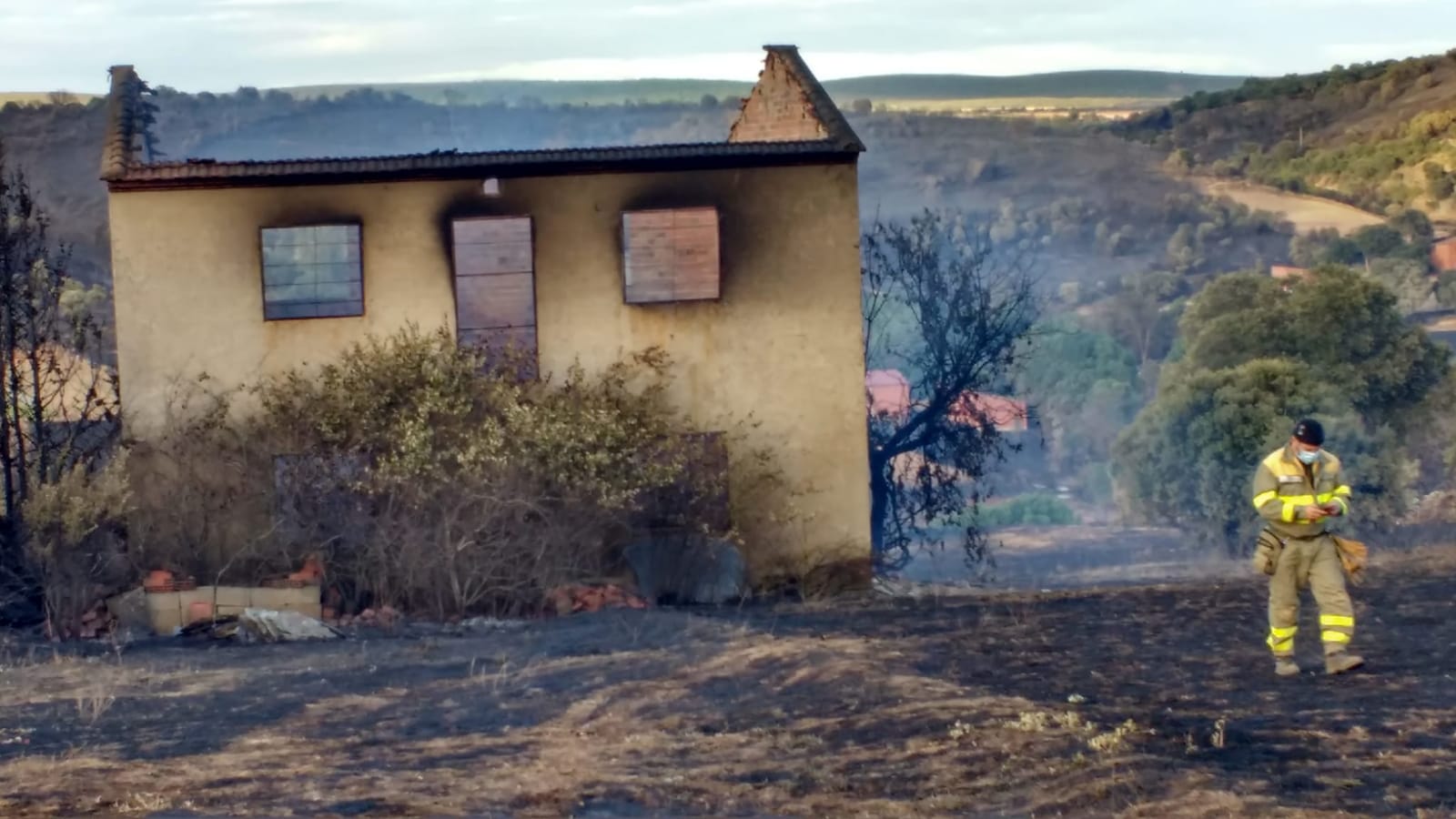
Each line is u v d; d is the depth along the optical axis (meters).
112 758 9.95
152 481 19.52
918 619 16.25
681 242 20.95
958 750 9.34
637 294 20.88
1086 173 124.69
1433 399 50.09
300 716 11.41
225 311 20.11
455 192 20.52
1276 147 127.44
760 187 21.08
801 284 21.19
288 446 19.08
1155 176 122.69
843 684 11.40
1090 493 63.03
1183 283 90.62
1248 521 43.53
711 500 20.56
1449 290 78.69
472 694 12.08
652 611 17.36
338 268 20.31
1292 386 44.81
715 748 9.89
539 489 18.58
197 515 19.06
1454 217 96.56
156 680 13.28
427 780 9.23
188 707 11.88
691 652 13.42
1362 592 16.25
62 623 16.73
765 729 10.31
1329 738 9.19
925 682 11.30
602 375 20.70
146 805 8.69
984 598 19.28
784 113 24.12
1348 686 10.88
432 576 17.91
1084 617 15.55
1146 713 10.14
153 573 17.69
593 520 18.97
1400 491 42.44
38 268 20.47
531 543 18.20
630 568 19.56
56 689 12.80
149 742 10.50
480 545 18.03
